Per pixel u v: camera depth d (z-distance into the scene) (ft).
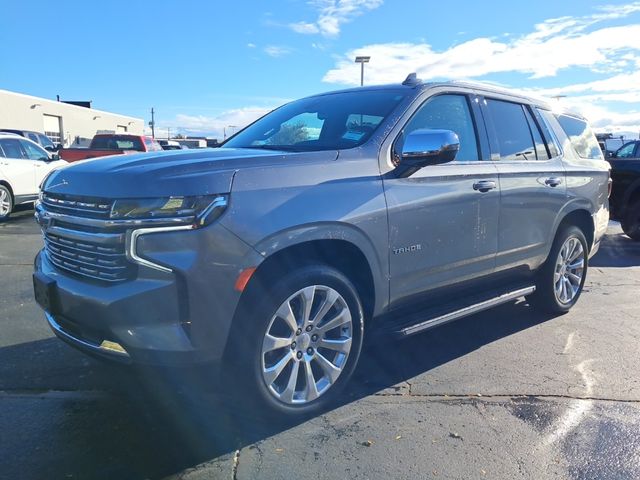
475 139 14.23
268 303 9.98
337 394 11.42
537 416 11.17
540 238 15.99
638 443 10.17
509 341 15.48
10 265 23.81
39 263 11.66
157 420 10.91
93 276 9.81
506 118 15.43
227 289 9.36
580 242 17.95
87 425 10.69
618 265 26.37
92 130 177.99
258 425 10.79
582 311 18.38
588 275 24.13
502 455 9.75
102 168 10.14
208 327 9.30
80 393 11.99
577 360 14.11
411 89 13.29
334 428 10.69
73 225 10.15
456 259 13.25
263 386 10.19
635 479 9.07
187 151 11.54
